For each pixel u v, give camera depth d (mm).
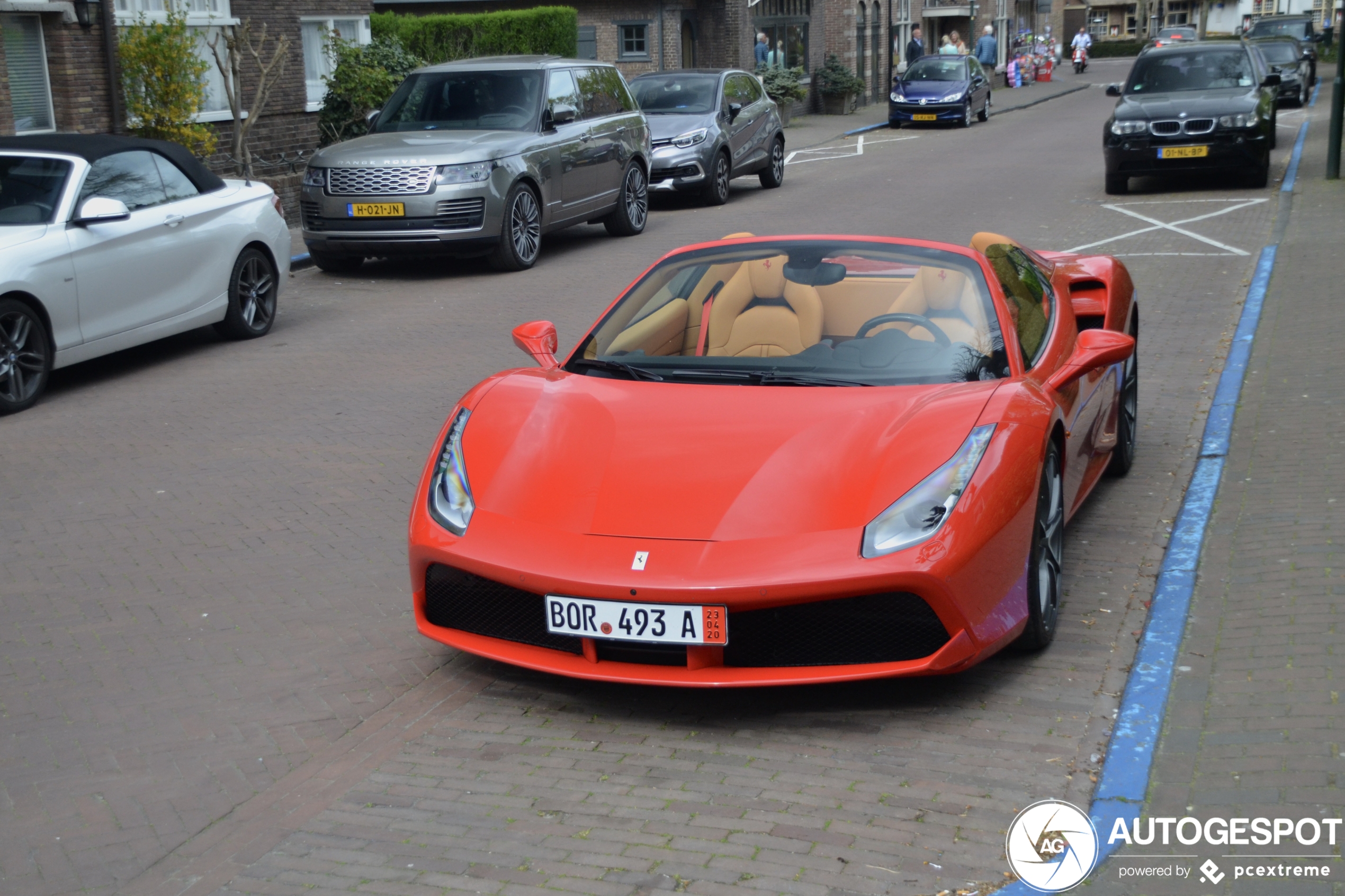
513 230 13094
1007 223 14789
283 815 3359
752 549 3566
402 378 8633
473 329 10258
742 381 4387
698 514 3691
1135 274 11336
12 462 6969
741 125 18875
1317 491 5363
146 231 9016
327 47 19453
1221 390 7172
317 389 8414
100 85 15117
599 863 3057
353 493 6199
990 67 50000
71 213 8516
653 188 17672
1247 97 16359
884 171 22000
